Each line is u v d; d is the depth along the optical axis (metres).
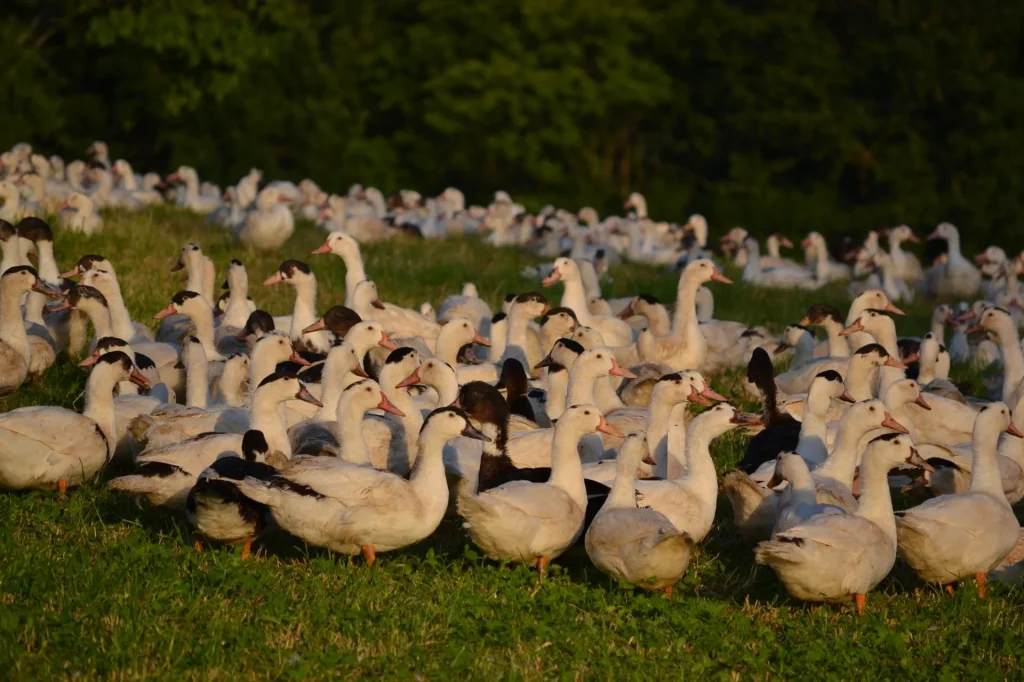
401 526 9.74
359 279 19.09
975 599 10.11
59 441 10.96
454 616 9.16
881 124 47.84
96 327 14.95
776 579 10.59
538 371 16.44
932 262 38.19
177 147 44.94
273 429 11.07
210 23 38.72
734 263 34.28
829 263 34.34
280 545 10.53
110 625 8.61
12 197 21.70
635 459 10.11
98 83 45.25
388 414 12.06
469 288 19.86
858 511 9.94
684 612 9.62
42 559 9.57
